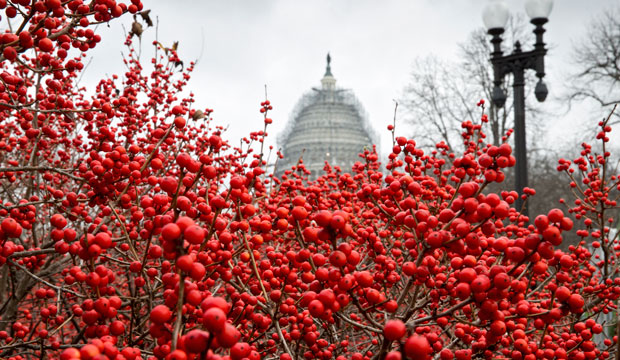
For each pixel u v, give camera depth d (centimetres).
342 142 12519
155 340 315
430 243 227
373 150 662
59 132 727
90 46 397
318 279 238
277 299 292
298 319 332
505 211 221
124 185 351
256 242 297
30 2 345
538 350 286
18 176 695
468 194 235
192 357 182
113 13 369
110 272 234
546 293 519
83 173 413
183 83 798
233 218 336
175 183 253
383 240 535
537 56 1034
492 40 1097
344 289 222
